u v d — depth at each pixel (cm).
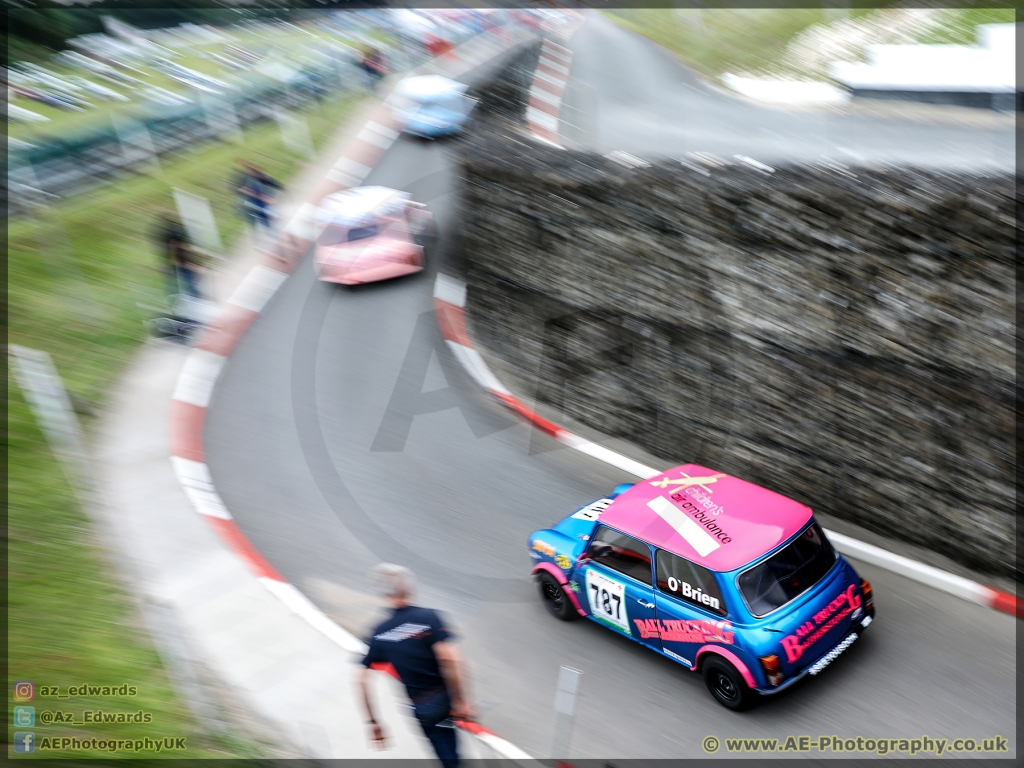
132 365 1719
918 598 931
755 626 770
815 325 1057
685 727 802
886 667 845
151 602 1033
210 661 933
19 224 2295
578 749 793
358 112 3447
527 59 3056
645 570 853
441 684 689
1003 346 904
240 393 1570
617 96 2816
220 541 1157
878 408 1005
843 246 1012
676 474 935
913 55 2327
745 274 1115
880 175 1020
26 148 2386
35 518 1212
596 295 1325
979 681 815
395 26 4634
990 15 2742
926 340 962
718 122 2320
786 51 3372
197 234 2314
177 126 2877
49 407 1512
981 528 937
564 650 923
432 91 2872
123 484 1313
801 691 830
